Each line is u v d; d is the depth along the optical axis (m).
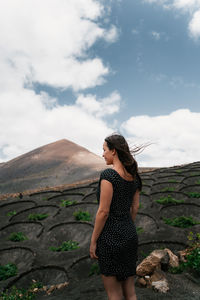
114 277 2.21
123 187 2.23
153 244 6.02
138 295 3.26
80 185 16.64
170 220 8.18
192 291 3.37
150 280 3.60
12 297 4.40
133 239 2.27
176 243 5.90
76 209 10.95
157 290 3.36
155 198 10.88
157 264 3.92
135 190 2.42
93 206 10.98
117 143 2.29
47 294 4.28
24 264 6.52
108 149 2.35
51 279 5.41
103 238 2.20
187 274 3.91
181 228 7.25
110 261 2.18
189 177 13.96
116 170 2.26
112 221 2.23
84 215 9.93
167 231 7.04
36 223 9.84
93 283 4.04
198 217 8.58
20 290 4.98
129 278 2.33
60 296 3.78
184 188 12.07
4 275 5.83
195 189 11.75
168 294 3.27
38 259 6.54
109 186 2.14
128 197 2.30
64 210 11.00
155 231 7.13
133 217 2.53
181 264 4.29
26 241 8.37
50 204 12.03
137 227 7.97
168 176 14.68
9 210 12.48
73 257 6.40
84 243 7.68
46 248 7.79
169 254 4.36
